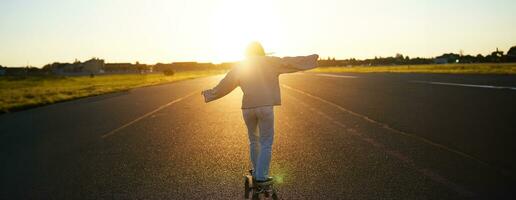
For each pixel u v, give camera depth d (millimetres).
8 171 7000
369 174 5848
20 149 9117
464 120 10281
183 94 27000
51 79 98000
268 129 5078
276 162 6797
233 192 5293
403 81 29031
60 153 8344
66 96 28781
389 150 7312
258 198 5020
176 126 11625
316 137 8914
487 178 5457
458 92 17953
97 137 10156
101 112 16734
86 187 5773
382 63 164125
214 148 8195
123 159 7477
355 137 8711
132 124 12367
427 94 17828
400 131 9148
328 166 6387
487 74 34062
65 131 11617
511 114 10883
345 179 5648
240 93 25812
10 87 56812
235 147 8219
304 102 17172
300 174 6000
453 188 5098
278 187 5422
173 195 5246
